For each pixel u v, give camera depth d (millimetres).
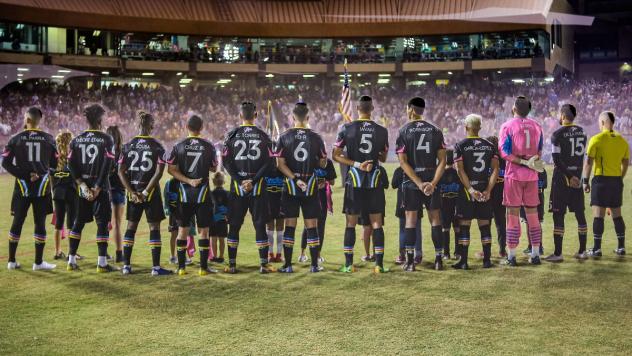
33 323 5938
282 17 46719
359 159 8031
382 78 48719
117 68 42438
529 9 42531
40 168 8406
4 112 35375
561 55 54094
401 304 6496
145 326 5824
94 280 7781
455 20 44312
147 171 8000
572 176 8633
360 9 46969
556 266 8383
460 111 40406
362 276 7887
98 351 5148
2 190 19203
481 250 9805
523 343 5223
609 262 8625
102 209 8289
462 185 8195
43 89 39688
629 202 15266
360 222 8992
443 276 7824
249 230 12062
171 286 7418
